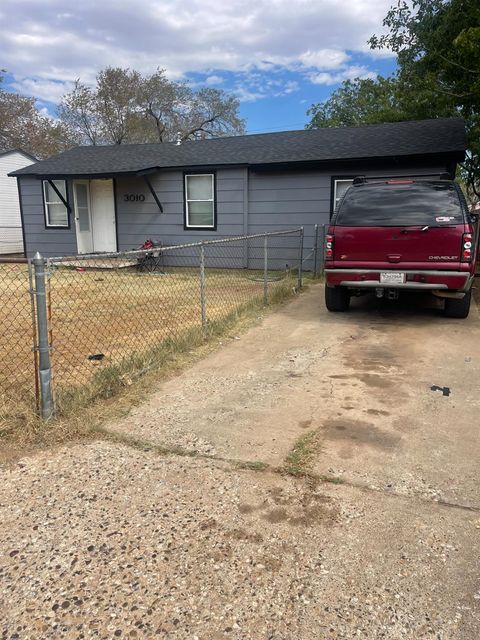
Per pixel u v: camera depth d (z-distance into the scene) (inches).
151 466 112.1
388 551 84.7
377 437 125.4
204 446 121.2
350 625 70.0
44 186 567.8
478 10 379.9
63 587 77.4
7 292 365.1
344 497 100.0
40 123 1327.5
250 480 106.3
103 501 99.3
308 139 514.0
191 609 73.1
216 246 509.7
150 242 504.7
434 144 422.9
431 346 208.2
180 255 526.3
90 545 86.8
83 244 567.8
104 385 153.9
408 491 102.0
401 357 193.2
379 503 98.0
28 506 97.8
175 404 147.3
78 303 318.7
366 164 435.8
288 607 73.2
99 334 235.9
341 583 77.6
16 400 142.8
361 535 88.7
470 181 669.9
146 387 160.6
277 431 129.3
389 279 241.8
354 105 1219.2
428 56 435.5
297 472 109.1
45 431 126.3
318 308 293.6
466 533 89.0
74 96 1318.9
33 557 83.9
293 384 164.4
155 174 520.4
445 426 131.6
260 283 403.9
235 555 84.0
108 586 77.6
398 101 745.6
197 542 87.4
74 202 552.4
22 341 225.0
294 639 67.9
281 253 482.3
